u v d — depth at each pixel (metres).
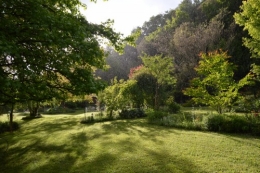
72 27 4.57
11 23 4.14
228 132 8.83
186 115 13.74
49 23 4.13
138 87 18.00
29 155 7.80
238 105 16.11
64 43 4.18
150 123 12.30
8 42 3.45
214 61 10.53
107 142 8.39
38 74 4.73
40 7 4.14
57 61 4.53
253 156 5.82
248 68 26.03
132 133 9.77
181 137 8.33
